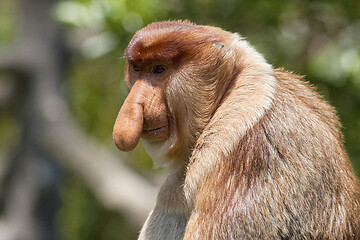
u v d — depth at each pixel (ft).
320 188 35.14
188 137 38.50
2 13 119.55
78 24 63.98
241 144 35.40
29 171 104.22
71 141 94.32
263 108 35.94
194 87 37.91
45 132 98.63
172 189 39.55
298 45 64.03
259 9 62.85
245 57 38.58
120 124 37.78
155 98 38.37
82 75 96.32
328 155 35.86
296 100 37.01
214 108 38.09
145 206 79.97
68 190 107.45
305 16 62.54
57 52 106.83
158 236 39.63
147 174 89.30
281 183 34.63
